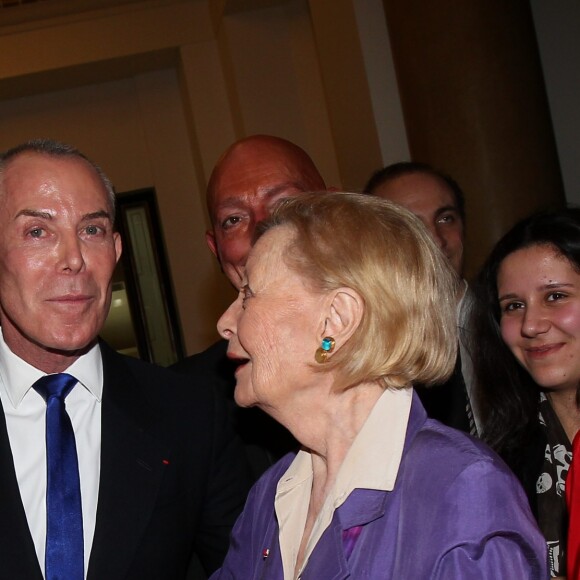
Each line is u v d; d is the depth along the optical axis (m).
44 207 1.58
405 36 4.23
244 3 5.57
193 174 6.45
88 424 1.73
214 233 2.29
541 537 1.09
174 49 6.09
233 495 1.84
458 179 4.12
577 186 4.95
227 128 6.05
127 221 6.54
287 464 1.49
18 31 5.89
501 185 4.08
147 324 6.52
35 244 1.58
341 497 1.19
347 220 1.27
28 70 5.91
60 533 1.56
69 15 5.93
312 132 5.73
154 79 6.47
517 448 1.99
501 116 4.09
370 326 1.21
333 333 1.24
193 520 1.76
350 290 1.23
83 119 6.44
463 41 4.09
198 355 2.39
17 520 1.57
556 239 1.93
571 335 1.89
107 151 6.45
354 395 1.26
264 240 1.32
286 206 1.35
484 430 2.07
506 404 2.02
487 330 2.07
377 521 1.15
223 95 6.05
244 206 2.10
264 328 1.26
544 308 1.91
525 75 4.15
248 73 5.68
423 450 1.18
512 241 2.01
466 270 4.09
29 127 6.38
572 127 4.97
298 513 1.36
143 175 6.46
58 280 1.58
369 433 1.22
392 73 4.62
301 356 1.25
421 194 2.63
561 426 1.95
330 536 1.17
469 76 4.09
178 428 1.78
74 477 1.62
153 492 1.67
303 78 5.73
